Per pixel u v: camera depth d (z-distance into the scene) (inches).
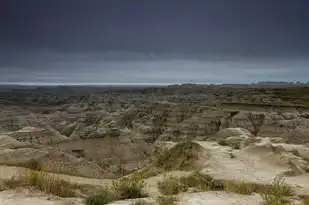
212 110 3073.3
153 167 868.6
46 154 1262.3
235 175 661.3
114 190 474.3
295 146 978.7
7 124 3147.1
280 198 443.2
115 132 2223.2
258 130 2637.8
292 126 2470.5
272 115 2738.7
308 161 850.1
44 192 453.4
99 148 2091.5
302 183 637.3
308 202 440.1
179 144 892.6
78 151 2052.2
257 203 429.1
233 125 2741.1
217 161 788.6
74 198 439.2
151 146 2311.8
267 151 849.5
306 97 4520.2
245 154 856.9
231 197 459.2
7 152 1182.9
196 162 796.6
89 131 2276.1
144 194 469.1
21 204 393.4
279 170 732.0
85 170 1259.2
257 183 598.9
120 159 2053.4
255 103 3622.0
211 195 468.4
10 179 519.8
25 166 901.8
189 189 534.0
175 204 409.1
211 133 2768.2
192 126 2886.3
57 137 2057.1
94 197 413.4
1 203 395.9
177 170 792.3
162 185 550.6
